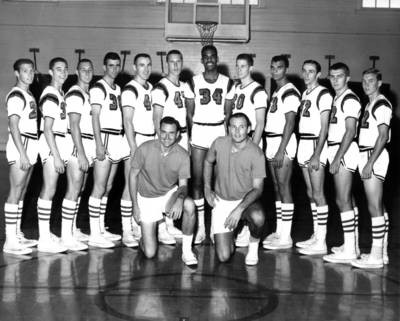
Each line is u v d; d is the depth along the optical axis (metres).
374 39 14.12
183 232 5.23
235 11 14.27
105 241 5.84
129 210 6.03
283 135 5.77
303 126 5.73
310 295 4.41
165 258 5.43
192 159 6.19
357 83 14.18
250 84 5.96
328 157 5.49
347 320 3.90
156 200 5.37
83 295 4.32
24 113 5.41
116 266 5.12
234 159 5.11
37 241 5.84
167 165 5.23
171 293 4.41
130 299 4.25
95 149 5.86
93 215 5.89
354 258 5.36
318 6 14.14
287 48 14.22
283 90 5.89
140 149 5.27
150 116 6.10
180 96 6.14
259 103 5.85
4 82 14.33
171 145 5.25
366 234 6.72
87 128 5.85
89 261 5.26
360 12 14.08
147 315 3.93
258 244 5.62
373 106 5.05
